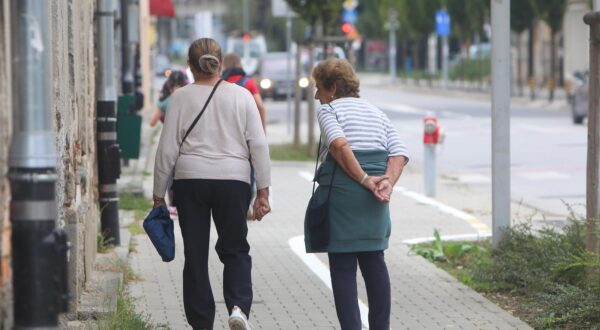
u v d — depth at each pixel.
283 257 26.47
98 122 25.84
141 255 26.08
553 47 112.00
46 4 11.55
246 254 17.77
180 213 17.58
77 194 19.30
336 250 16.66
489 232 30.56
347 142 16.56
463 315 20.22
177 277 23.53
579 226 22.89
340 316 16.78
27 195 11.28
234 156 17.31
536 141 62.47
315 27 52.50
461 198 39.28
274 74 110.50
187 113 17.31
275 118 86.81
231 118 17.31
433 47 159.62
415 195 40.09
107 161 25.89
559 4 109.38
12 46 11.36
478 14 130.75
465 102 111.94
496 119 25.03
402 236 29.94
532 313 20.45
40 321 11.21
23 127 11.35
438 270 24.86
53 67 16.08
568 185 43.47
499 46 24.97
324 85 17.19
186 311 17.78
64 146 17.08
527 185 43.59
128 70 46.44
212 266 24.97
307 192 40.25
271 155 53.56
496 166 25.02
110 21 25.69
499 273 22.91
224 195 17.28
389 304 17.05
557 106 97.56
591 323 19.03
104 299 19.20
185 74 35.53
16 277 11.26
